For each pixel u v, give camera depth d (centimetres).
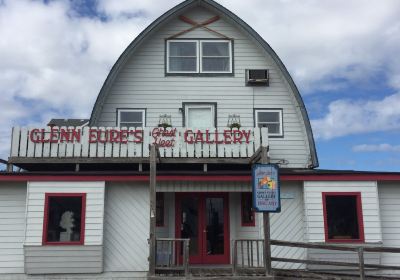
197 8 2016
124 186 1570
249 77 1936
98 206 1511
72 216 1504
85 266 1494
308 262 1345
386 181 1616
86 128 1695
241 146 1714
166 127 1742
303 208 1584
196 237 1684
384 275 1540
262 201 1306
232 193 1712
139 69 1952
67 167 1758
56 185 1514
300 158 1898
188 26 2003
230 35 2006
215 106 1939
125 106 1917
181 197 1709
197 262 1658
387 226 1594
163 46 1980
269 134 1917
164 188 1571
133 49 1922
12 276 1491
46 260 1480
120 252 1529
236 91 1956
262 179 1314
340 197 1569
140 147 1694
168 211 1695
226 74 1970
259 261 1562
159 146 1697
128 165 1731
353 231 1547
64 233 1491
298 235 1580
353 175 1573
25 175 1506
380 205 1606
